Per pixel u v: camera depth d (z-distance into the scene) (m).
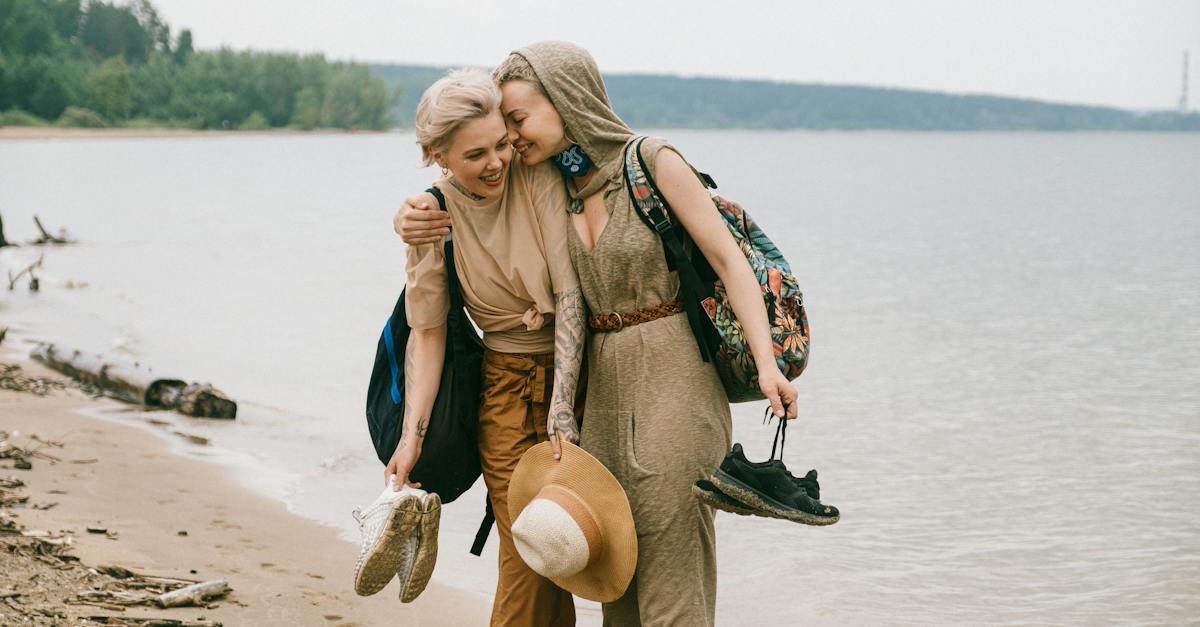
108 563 4.94
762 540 6.31
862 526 6.61
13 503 5.87
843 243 27.39
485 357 3.55
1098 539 6.39
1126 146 164.88
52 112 134.50
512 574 3.53
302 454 7.72
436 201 3.36
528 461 3.35
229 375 10.64
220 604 4.62
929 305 17.03
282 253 22.67
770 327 3.19
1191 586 5.64
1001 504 7.05
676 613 3.25
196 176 56.69
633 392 3.27
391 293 17.00
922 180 65.00
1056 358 12.51
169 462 7.22
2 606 4.19
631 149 3.22
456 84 3.14
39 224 23.92
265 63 169.00
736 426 9.12
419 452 3.49
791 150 131.75
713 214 3.21
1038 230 31.30
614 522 3.22
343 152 95.25
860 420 9.45
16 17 145.88
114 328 13.40
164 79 160.50
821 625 5.14
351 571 5.28
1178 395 10.48
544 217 3.31
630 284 3.25
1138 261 23.41
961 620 5.22
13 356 10.74
